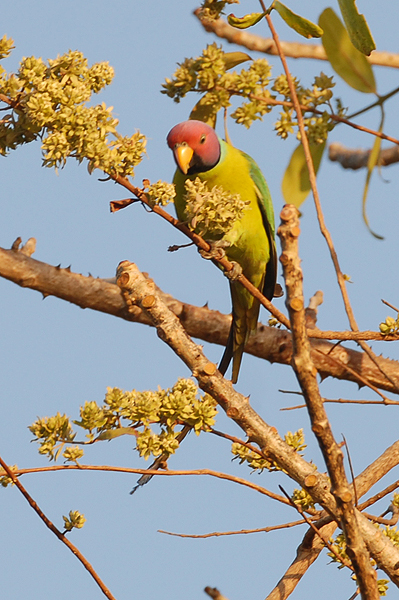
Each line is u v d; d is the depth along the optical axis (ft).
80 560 17.03
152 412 17.39
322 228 18.42
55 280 28.99
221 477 18.12
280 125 24.08
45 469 17.20
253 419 17.81
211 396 17.93
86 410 17.22
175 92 24.47
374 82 24.71
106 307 29.68
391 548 18.13
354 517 15.23
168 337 17.74
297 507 18.37
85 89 18.31
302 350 14.79
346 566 18.88
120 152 18.72
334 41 24.81
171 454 17.63
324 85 24.23
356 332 18.25
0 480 17.52
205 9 23.45
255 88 24.00
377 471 23.91
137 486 19.53
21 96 18.28
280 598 21.18
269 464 20.33
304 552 21.94
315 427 14.99
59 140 17.56
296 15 20.59
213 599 11.49
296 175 27.32
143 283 17.74
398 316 20.67
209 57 23.80
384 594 19.63
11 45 18.39
